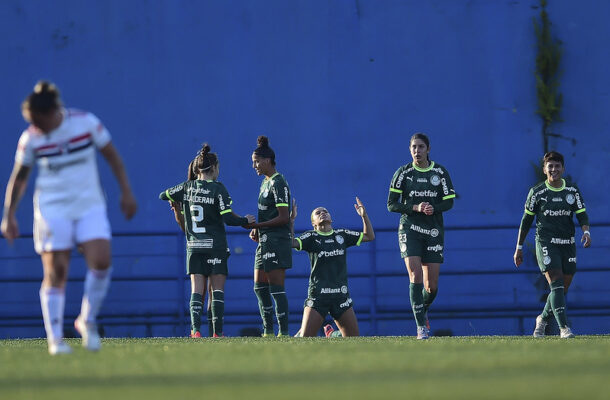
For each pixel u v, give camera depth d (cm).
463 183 5462
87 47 5609
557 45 5500
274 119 5547
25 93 5584
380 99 5528
